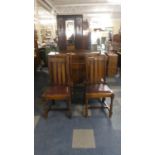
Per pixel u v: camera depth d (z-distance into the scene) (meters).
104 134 2.27
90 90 2.63
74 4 7.28
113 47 6.68
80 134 2.27
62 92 2.60
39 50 6.23
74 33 4.91
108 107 2.79
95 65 2.83
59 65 2.80
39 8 6.65
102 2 7.07
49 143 2.09
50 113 2.86
